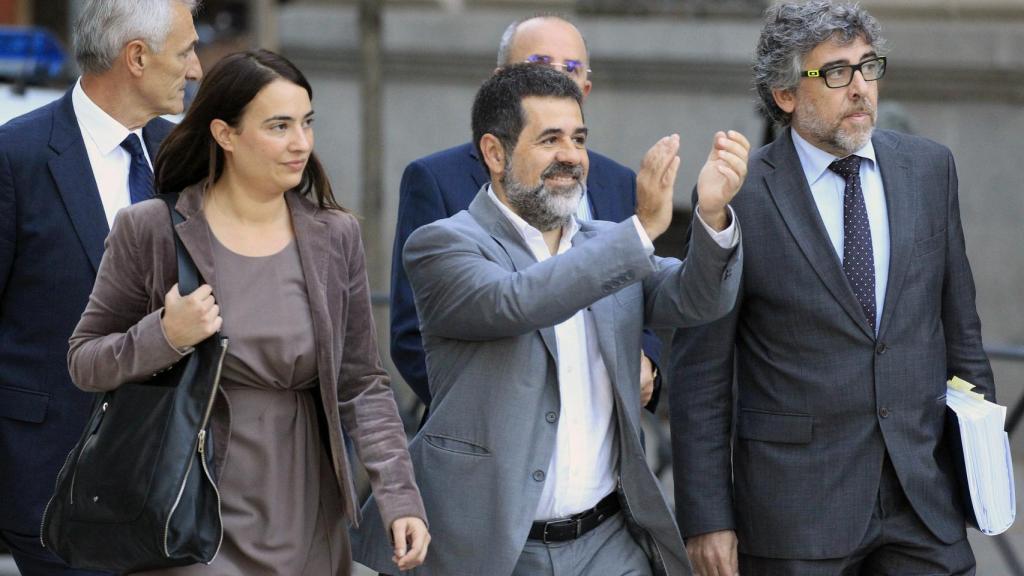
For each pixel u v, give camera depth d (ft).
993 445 43.68
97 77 46.96
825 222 44.73
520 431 39.68
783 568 44.62
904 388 43.93
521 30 51.88
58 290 45.93
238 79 37.63
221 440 37.45
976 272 101.71
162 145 38.75
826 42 43.57
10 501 46.03
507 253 40.78
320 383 38.32
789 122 45.80
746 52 101.55
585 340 41.04
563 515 40.57
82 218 46.21
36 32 71.51
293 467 38.42
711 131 102.83
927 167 45.16
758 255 44.47
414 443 41.57
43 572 46.70
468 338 40.01
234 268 38.06
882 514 44.21
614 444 41.22
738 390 45.98
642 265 37.83
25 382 45.98
